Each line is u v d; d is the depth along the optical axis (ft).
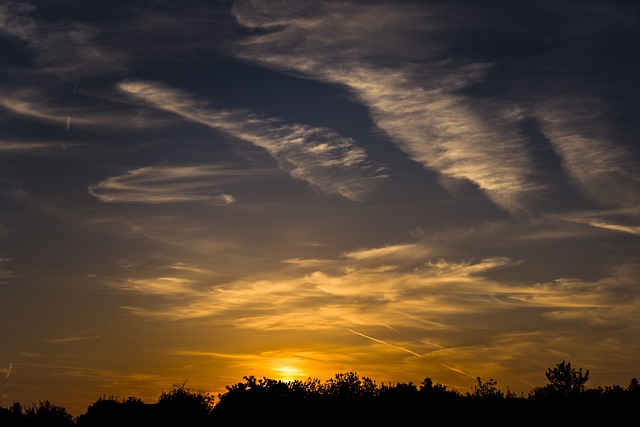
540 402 140.46
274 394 150.51
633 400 137.39
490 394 144.77
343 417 142.72
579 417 132.05
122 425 157.58
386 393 146.30
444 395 144.56
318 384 152.66
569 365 145.69
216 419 152.66
